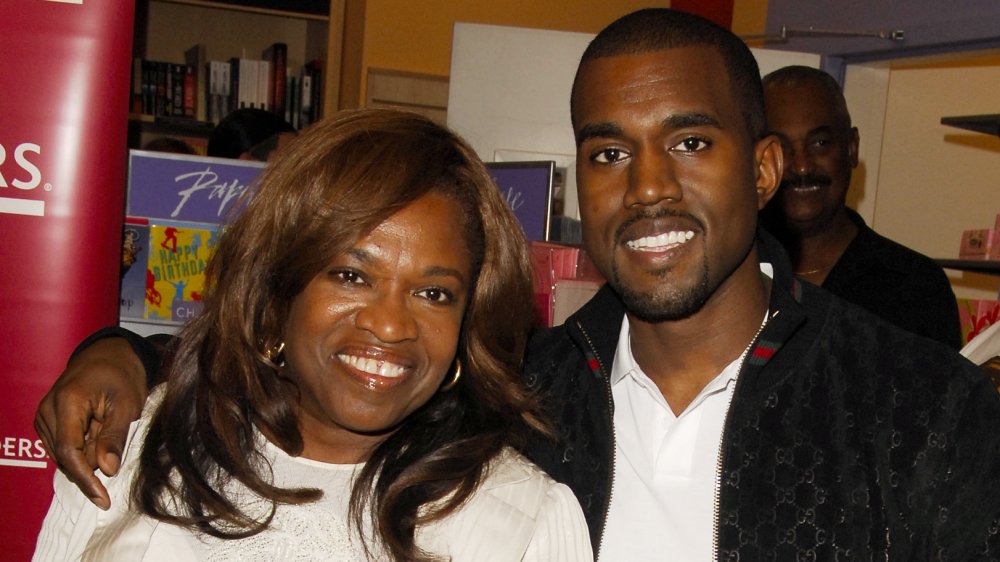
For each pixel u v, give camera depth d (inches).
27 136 83.4
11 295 83.7
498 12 206.1
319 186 58.0
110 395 63.8
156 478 60.4
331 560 59.4
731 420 64.7
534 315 79.3
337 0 206.4
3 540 83.3
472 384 64.7
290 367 60.7
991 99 210.1
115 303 87.6
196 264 94.1
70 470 60.1
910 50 181.9
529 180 97.2
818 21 196.9
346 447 62.4
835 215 132.6
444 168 59.8
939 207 214.2
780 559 61.4
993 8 163.3
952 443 59.9
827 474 62.0
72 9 83.7
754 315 66.2
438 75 202.4
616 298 70.3
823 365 64.9
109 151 85.0
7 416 83.4
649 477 65.7
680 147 63.8
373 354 57.7
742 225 64.5
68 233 84.0
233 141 170.2
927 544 59.7
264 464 62.2
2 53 83.2
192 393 62.7
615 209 64.8
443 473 61.7
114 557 59.1
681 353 66.2
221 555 58.9
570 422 70.1
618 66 64.6
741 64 66.2
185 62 219.6
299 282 58.1
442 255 58.3
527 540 61.3
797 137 130.3
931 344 63.6
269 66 212.4
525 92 160.2
